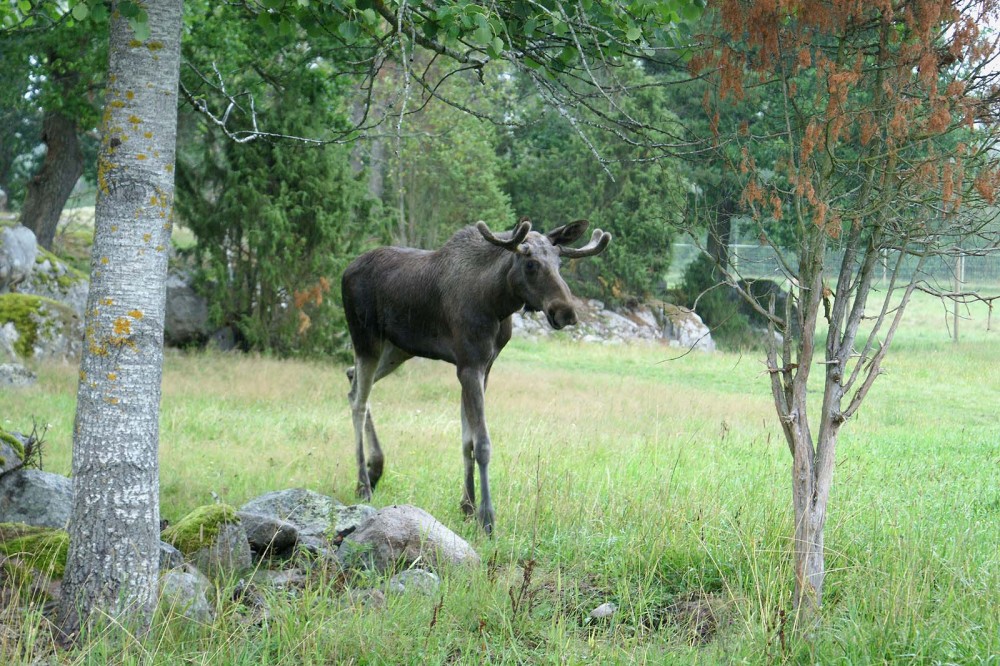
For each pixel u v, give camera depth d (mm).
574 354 40156
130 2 6543
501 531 10352
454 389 25812
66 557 7367
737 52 7199
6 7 11992
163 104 6863
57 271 27547
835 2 6785
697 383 32438
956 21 6574
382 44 8461
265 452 14570
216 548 8250
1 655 5949
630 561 8836
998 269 39406
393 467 13875
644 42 8516
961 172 6605
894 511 10477
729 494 11102
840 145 7332
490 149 45344
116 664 6172
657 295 51094
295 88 27953
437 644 6895
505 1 8406
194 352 28203
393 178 43781
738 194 7953
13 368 20594
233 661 6383
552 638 6930
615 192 48594
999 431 22000
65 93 27438
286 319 28953
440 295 11555
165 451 13977
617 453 15398
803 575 7242
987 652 6574
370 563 8594
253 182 28484
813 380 31641
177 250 31594
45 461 12727
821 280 7129
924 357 39219
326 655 6719
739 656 6730
